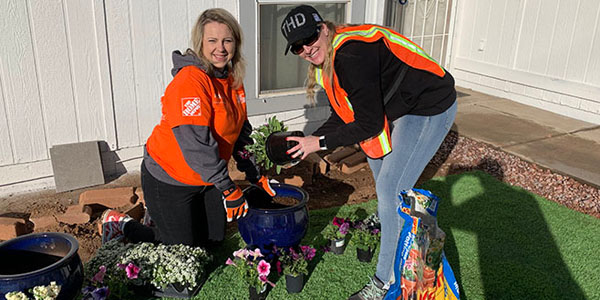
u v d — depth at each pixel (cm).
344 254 334
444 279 254
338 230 328
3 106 400
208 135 262
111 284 271
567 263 330
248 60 490
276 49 515
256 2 476
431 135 267
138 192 398
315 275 309
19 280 230
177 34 456
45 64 407
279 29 510
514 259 334
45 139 424
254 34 486
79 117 432
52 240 264
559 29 650
